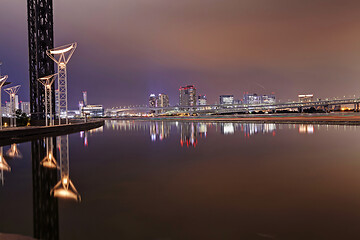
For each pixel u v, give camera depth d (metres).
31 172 11.37
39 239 5.22
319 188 8.41
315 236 5.21
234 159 14.19
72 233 5.48
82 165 12.93
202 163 13.15
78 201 7.44
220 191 8.25
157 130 44.53
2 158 15.32
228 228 5.62
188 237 5.27
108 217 6.30
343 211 6.44
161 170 11.54
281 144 20.56
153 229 5.63
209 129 42.66
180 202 7.27
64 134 36.41
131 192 8.25
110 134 36.06
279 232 5.41
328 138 24.50
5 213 6.61
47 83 46.91
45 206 7.06
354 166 11.88
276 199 7.41
